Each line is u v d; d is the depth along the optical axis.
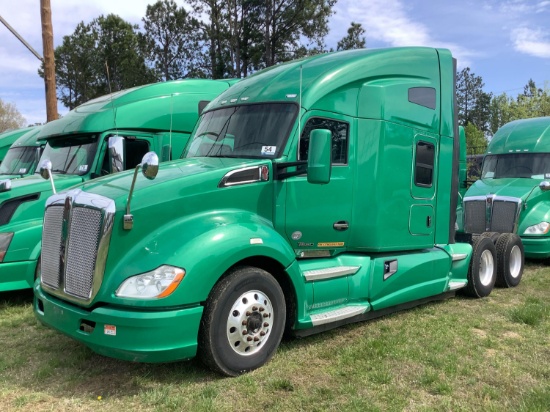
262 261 4.68
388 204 5.84
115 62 33.12
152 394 3.95
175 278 3.92
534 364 4.77
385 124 5.79
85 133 7.96
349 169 5.49
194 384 4.18
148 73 33.34
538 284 8.59
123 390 4.10
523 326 5.97
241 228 4.41
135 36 33.22
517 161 11.43
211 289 4.17
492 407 3.84
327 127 5.33
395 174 5.93
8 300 7.11
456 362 4.75
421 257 6.37
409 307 6.50
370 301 5.61
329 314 5.09
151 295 3.86
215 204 4.49
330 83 5.38
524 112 46.91
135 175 3.97
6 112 63.78
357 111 5.64
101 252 3.99
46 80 13.21
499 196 10.24
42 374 4.38
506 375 4.48
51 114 13.24
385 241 5.82
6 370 4.55
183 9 33.66
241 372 4.36
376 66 5.88
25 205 6.88
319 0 29.12
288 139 5.02
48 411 3.73
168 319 3.88
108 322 3.88
